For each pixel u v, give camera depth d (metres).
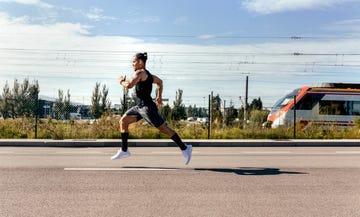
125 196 5.00
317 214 4.25
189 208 4.44
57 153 10.34
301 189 5.53
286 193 5.27
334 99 25.56
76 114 18.25
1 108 17.50
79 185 5.65
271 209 4.44
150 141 13.61
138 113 7.31
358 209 4.47
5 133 15.67
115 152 10.73
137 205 4.55
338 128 18.61
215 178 6.31
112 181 5.97
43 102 18.11
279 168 7.54
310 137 17.09
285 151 11.68
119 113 17.66
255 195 5.13
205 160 8.84
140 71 6.96
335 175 6.73
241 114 21.91
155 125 7.19
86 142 13.16
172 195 5.07
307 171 7.17
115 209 4.37
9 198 4.84
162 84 7.38
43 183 5.77
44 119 17.38
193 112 21.31
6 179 6.07
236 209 4.43
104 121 16.61
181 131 17.34
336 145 14.22
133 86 6.95
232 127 18.73
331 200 4.90
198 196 5.03
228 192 5.29
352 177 6.54
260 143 13.99
